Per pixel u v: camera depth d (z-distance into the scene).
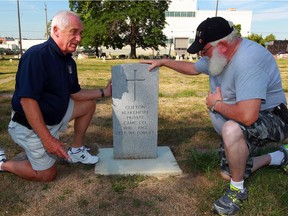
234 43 2.53
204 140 4.41
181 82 12.39
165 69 20.80
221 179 3.13
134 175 3.28
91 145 4.23
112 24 36.81
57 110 2.95
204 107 6.66
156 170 3.36
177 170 3.36
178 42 66.25
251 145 2.61
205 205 2.72
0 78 13.01
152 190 3.01
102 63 26.34
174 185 3.10
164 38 40.78
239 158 2.54
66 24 2.73
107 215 2.62
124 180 3.17
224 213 2.58
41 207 2.73
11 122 2.97
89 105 3.37
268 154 3.15
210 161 3.44
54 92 2.88
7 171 3.31
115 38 39.81
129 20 37.16
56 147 2.73
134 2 36.78
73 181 3.17
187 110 6.32
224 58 2.53
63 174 3.32
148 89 3.55
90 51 57.56
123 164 3.53
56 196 2.90
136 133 3.64
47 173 3.07
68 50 2.86
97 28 35.97
